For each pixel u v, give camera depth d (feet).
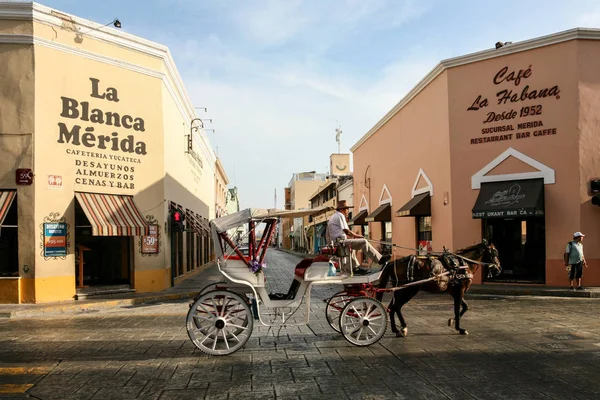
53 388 19.44
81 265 50.60
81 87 48.96
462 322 32.81
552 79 52.13
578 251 47.32
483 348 25.27
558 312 36.78
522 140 53.47
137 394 18.63
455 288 29.19
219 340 27.58
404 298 28.43
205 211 107.45
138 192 53.42
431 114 62.95
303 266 27.91
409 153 71.36
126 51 52.80
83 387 19.53
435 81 61.52
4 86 45.34
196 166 88.07
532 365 22.04
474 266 31.12
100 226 46.85
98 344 27.35
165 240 56.24
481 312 37.01
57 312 41.34
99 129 50.29
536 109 52.80
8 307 42.19
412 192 69.92
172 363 22.99
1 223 44.04
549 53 52.37
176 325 33.35
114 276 53.16
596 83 51.31
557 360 22.85
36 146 45.42
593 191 50.26
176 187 65.10
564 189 51.16
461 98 57.16
